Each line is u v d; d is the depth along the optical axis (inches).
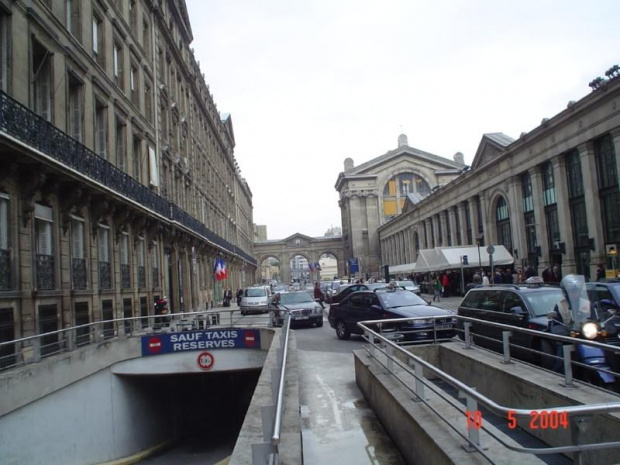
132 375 649.0
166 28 1248.2
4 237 528.7
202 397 917.8
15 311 530.9
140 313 928.3
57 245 627.5
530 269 1146.0
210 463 606.2
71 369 493.7
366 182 3695.9
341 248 4557.1
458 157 3917.3
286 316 373.7
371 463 227.8
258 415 238.8
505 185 1451.8
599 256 1017.5
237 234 2987.2
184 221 1238.3
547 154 1198.9
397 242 3043.8
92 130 754.2
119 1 927.7
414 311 548.1
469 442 175.6
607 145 1005.2
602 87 946.1
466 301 487.5
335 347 597.3
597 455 222.7
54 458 454.0
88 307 705.6
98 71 783.7
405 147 3686.0
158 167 1129.4
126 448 615.8
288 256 4579.2
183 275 1311.5
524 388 290.2
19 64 554.3
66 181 633.0
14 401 388.8
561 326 333.1
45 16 618.2
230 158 2657.5
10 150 502.3
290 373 341.7
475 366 360.8
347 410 314.8
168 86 1289.4
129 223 892.0
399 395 255.6
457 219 1940.2
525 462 164.7
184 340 691.4
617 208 982.4
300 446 196.1
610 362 304.5
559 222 1160.2
